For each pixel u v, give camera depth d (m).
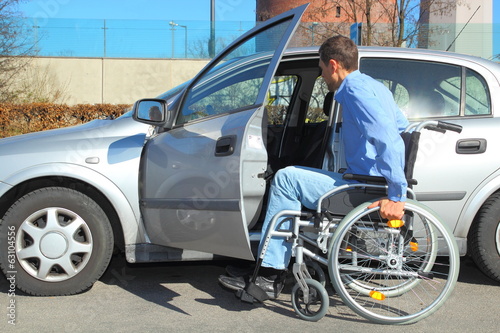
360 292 3.45
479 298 3.61
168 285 3.87
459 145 3.60
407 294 3.55
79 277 3.50
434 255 3.24
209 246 3.34
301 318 3.22
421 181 3.56
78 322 3.14
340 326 3.12
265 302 3.50
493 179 3.61
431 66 3.86
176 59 20.08
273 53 3.25
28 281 3.46
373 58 3.84
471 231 3.76
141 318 3.22
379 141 2.87
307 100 4.50
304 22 11.76
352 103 2.97
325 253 3.15
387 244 3.11
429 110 3.78
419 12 11.73
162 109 3.45
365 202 3.02
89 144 3.55
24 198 3.41
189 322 3.17
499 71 3.83
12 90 17.97
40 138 3.61
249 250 3.15
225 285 3.35
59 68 19.53
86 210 3.46
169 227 3.42
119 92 20.11
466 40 16.38
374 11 11.54
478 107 3.77
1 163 3.44
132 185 3.53
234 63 3.49
